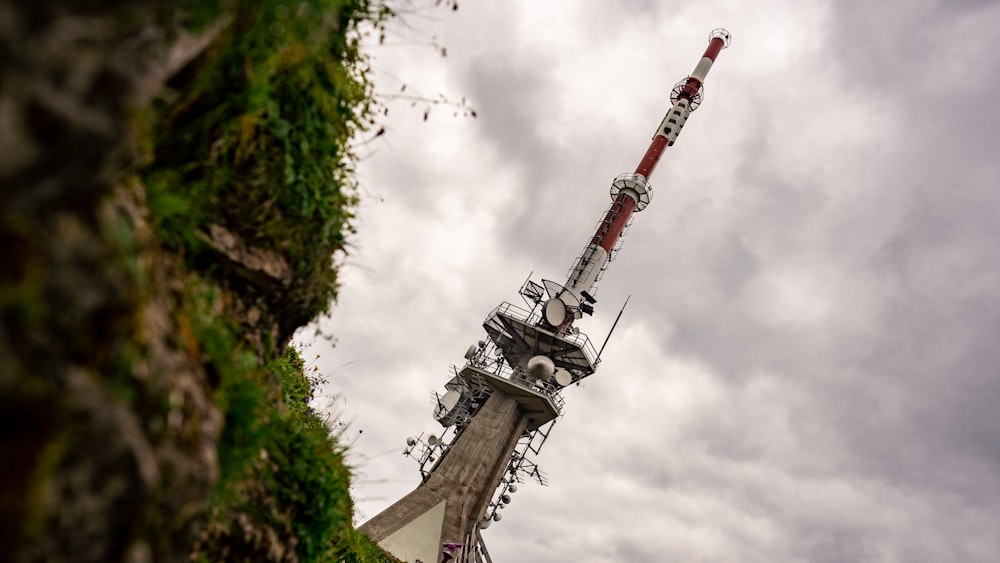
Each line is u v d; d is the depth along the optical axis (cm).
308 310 461
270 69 330
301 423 480
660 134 4703
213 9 233
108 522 196
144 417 215
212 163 329
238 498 342
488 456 3353
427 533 2967
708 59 5119
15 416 165
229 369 323
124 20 180
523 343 3828
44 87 155
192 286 326
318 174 422
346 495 526
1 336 160
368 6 407
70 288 182
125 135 186
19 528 166
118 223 221
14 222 163
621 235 4225
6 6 144
